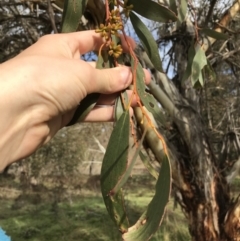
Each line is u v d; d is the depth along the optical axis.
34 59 0.78
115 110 0.84
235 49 3.01
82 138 6.86
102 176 0.76
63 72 0.78
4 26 3.27
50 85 0.77
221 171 2.91
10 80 0.76
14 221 7.07
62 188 8.01
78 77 0.79
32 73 0.77
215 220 2.81
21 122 0.78
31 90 0.76
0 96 0.74
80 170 8.49
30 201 8.16
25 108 0.77
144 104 0.84
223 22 2.85
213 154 2.85
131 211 4.96
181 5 1.14
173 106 2.60
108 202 0.77
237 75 3.33
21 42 3.36
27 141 0.82
